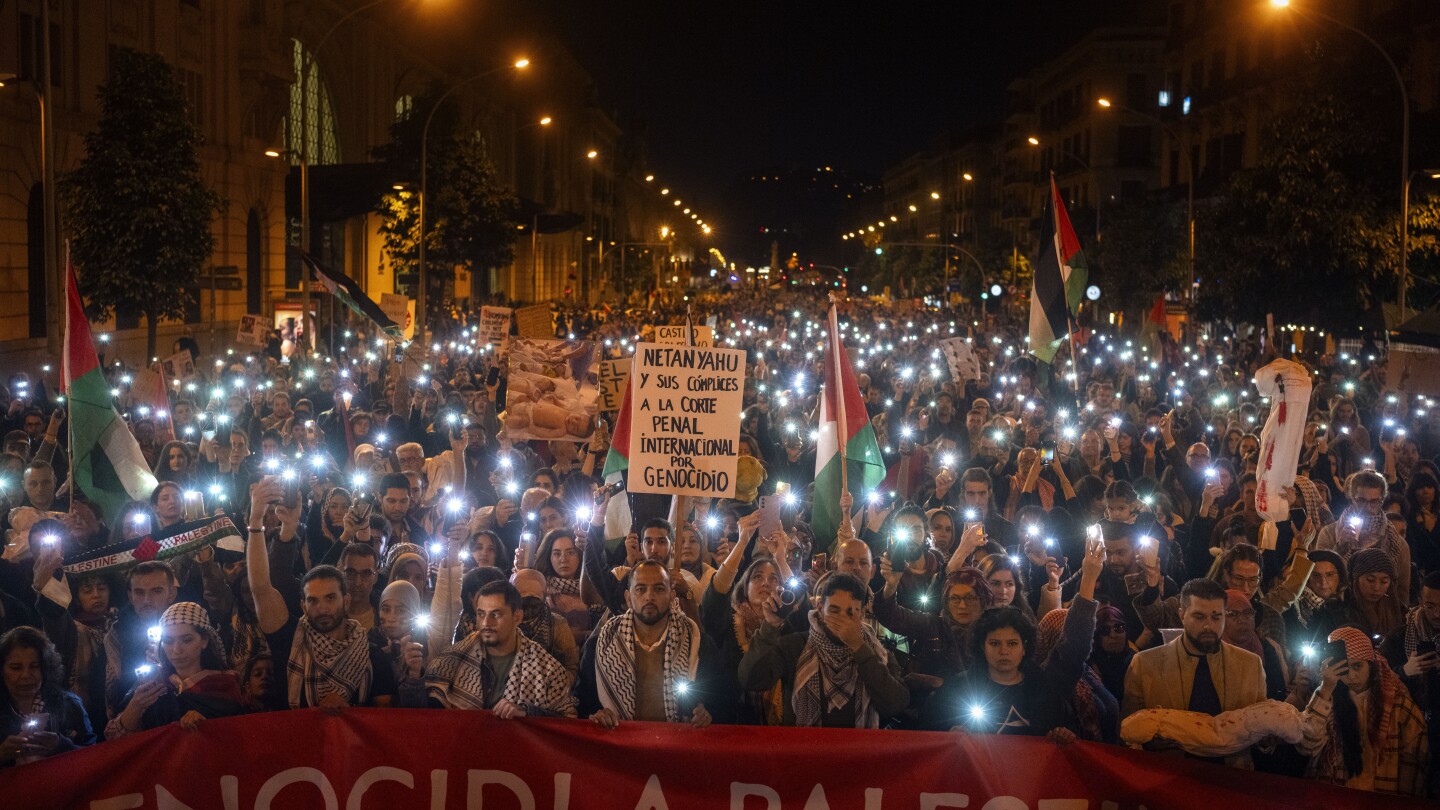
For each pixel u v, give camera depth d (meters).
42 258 31.64
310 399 18.08
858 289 176.25
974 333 42.72
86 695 7.17
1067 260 14.80
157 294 26.62
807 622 6.96
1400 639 6.93
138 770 5.79
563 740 5.84
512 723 5.86
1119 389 22.42
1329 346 29.77
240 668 6.97
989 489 10.12
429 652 6.99
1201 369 25.56
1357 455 14.05
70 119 32.16
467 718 5.88
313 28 51.25
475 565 8.42
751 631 6.83
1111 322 51.25
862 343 33.94
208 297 40.00
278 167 44.75
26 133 30.39
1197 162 55.94
